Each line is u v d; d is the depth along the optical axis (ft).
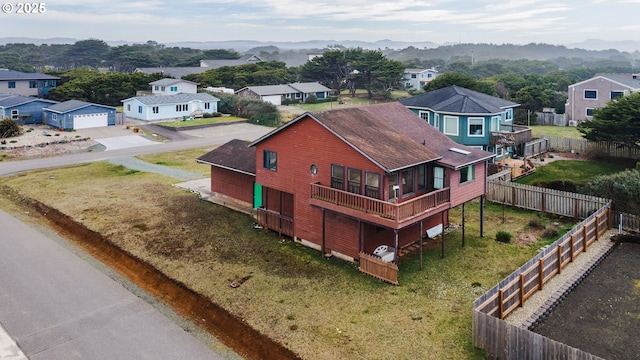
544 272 67.92
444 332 56.75
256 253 81.46
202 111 260.01
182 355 54.85
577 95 224.53
